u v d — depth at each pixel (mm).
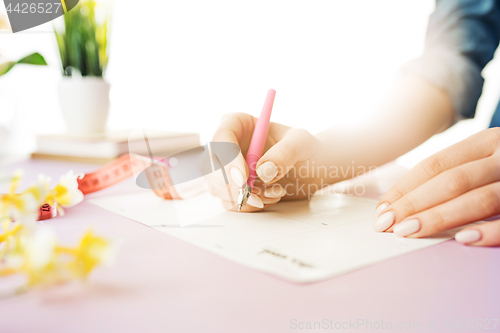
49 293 323
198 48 1612
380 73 1523
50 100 1443
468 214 445
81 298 314
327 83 1498
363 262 381
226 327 271
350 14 1581
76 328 270
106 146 920
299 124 1253
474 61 796
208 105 1482
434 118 816
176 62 1605
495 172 474
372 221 534
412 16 1556
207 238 454
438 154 530
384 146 805
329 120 1287
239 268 372
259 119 603
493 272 367
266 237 458
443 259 399
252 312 291
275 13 1599
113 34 1575
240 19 1611
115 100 1575
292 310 294
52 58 1435
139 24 1592
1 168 864
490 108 1122
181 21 1606
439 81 799
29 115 1397
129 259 394
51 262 301
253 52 1605
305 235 466
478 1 779
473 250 426
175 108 1504
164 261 388
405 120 812
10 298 315
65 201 451
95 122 1068
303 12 1590
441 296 318
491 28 780
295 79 1533
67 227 500
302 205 638
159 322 277
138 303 306
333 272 355
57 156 1005
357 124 814
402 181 525
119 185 771
